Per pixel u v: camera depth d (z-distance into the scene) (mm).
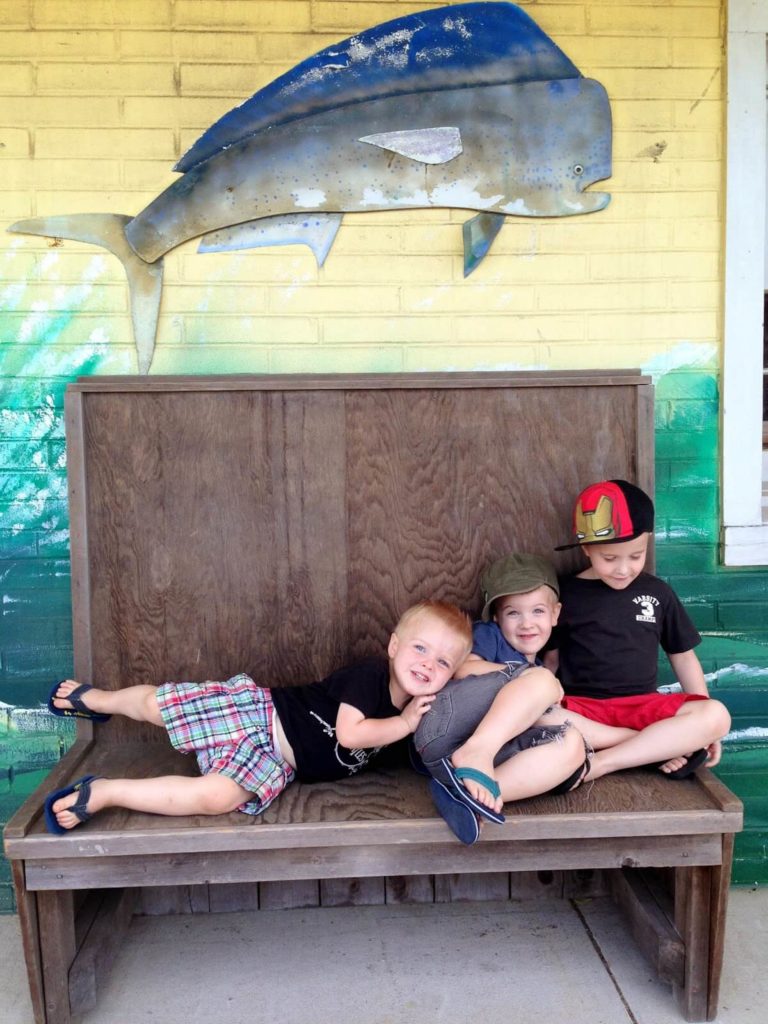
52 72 2623
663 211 2760
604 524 2369
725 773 2854
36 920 2111
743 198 2740
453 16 2643
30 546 2711
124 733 2557
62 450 2705
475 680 2248
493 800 1979
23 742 2734
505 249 2746
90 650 2551
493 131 2686
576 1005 2254
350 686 2262
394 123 2666
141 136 2646
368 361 2748
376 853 2068
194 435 2572
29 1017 2252
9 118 2625
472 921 2627
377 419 2605
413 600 2631
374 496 2615
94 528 2564
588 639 2461
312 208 2691
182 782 2094
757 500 2807
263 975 2375
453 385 2604
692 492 2816
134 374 2697
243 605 2596
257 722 2260
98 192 2656
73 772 2324
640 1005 2256
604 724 2355
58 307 2678
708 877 2164
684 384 2797
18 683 2727
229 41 2637
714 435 2811
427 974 2375
